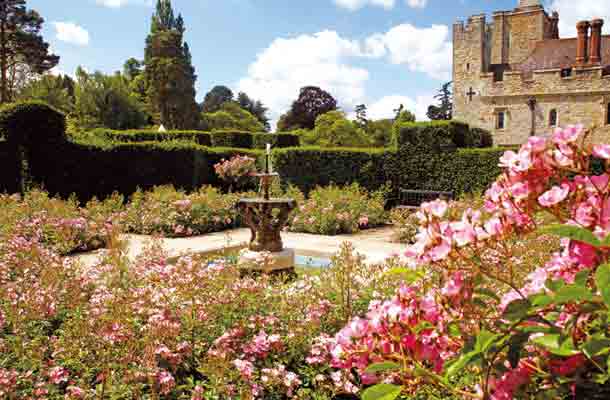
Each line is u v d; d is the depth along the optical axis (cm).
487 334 110
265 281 364
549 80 2750
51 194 1266
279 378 266
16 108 1216
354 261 382
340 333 133
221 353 258
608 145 117
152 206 1070
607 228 112
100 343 275
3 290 349
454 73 3284
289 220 1107
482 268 130
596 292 118
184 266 376
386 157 1406
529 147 121
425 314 129
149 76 4519
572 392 117
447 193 1259
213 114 5303
